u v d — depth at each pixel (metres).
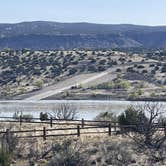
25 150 34.69
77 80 187.00
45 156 33.72
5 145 32.06
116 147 34.47
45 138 37.34
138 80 180.12
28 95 171.50
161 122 40.97
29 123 51.22
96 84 177.00
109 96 158.50
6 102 151.75
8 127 44.78
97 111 101.81
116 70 194.12
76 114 85.81
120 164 31.83
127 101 148.50
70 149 32.78
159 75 184.38
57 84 185.62
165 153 34.41
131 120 42.06
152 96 151.25
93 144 36.03
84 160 31.55
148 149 35.31
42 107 120.38
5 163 28.55
